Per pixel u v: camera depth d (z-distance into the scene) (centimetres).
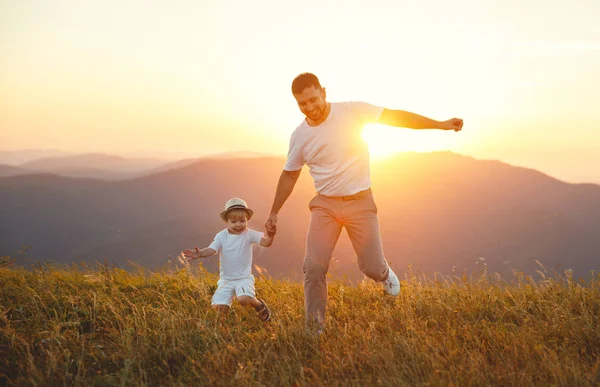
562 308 492
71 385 363
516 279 601
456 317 496
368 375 362
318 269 475
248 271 555
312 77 452
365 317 498
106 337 462
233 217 545
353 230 488
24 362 393
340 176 473
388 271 531
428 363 369
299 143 480
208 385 356
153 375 386
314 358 396
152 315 511
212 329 454
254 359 392
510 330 457
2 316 470
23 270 750
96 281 687
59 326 452
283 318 504
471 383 340
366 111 475
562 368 358
